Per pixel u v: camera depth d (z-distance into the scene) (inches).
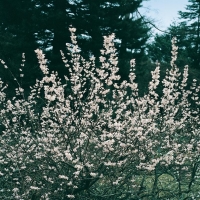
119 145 199.9
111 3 649.6
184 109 309.4
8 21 611.5
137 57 716.0
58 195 207.6
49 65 546.9
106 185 235.3
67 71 548.7
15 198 198.1
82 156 205.5
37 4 605.0
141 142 201.5
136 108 231.1
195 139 248.7
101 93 222.1
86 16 589.0
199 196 236.4
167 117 238.1
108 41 199.3
